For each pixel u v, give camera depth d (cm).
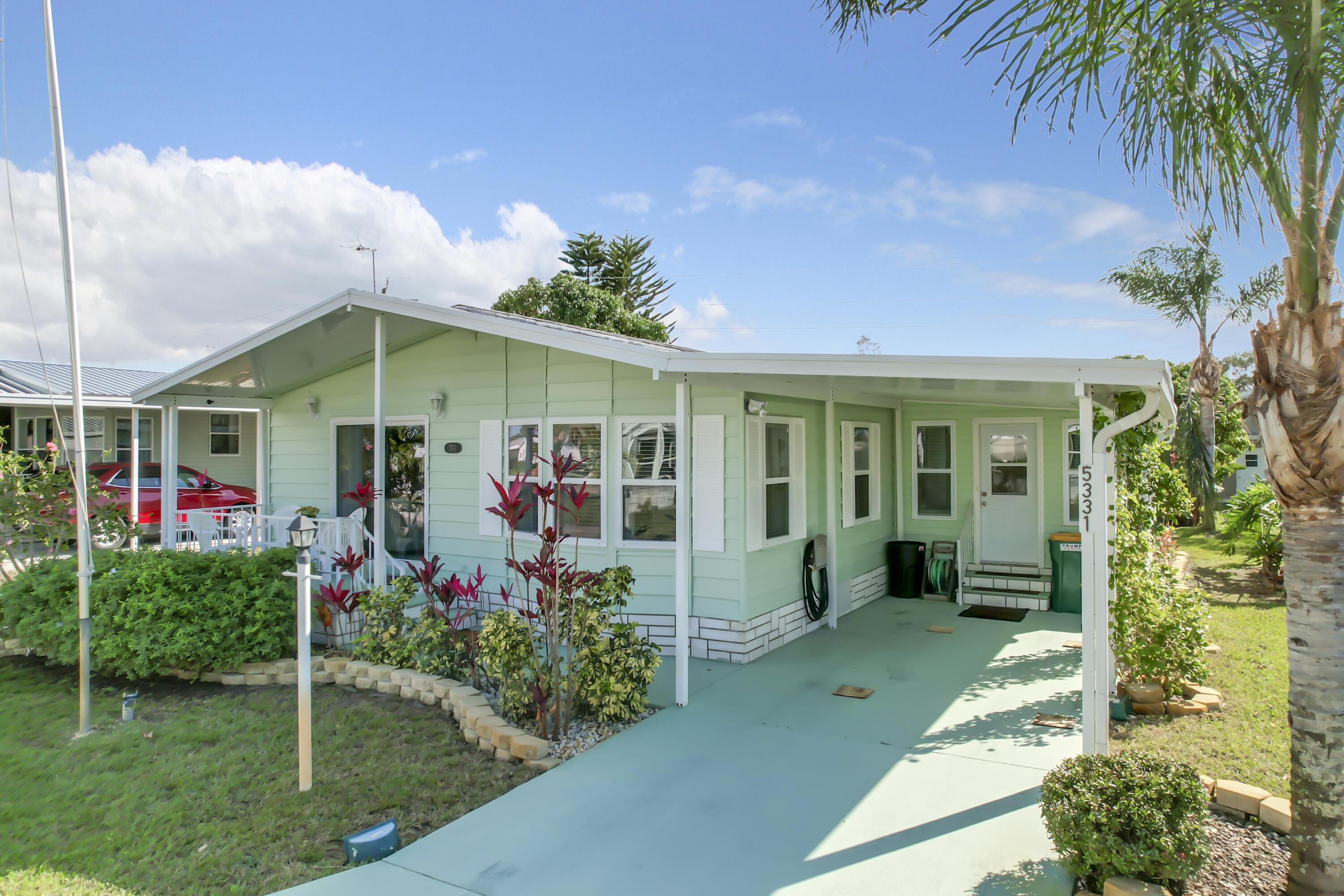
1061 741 542
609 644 602
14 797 475
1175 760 443
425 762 519
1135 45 392
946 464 1155
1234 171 380
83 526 593
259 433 1159
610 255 3534
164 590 680
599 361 833
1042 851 390
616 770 504
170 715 621
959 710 617
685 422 634
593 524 831
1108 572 583
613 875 375
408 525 1007
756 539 785
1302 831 338
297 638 488
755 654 779
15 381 1655
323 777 496
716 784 480
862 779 486
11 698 664
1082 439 459
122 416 1886
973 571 1107
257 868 392
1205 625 615
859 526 1051
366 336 899
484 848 404
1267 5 342
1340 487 329
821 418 948
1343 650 331
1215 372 1619
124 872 390
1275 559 1088
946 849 395
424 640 665
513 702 562
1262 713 574
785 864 383
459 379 943
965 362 478
